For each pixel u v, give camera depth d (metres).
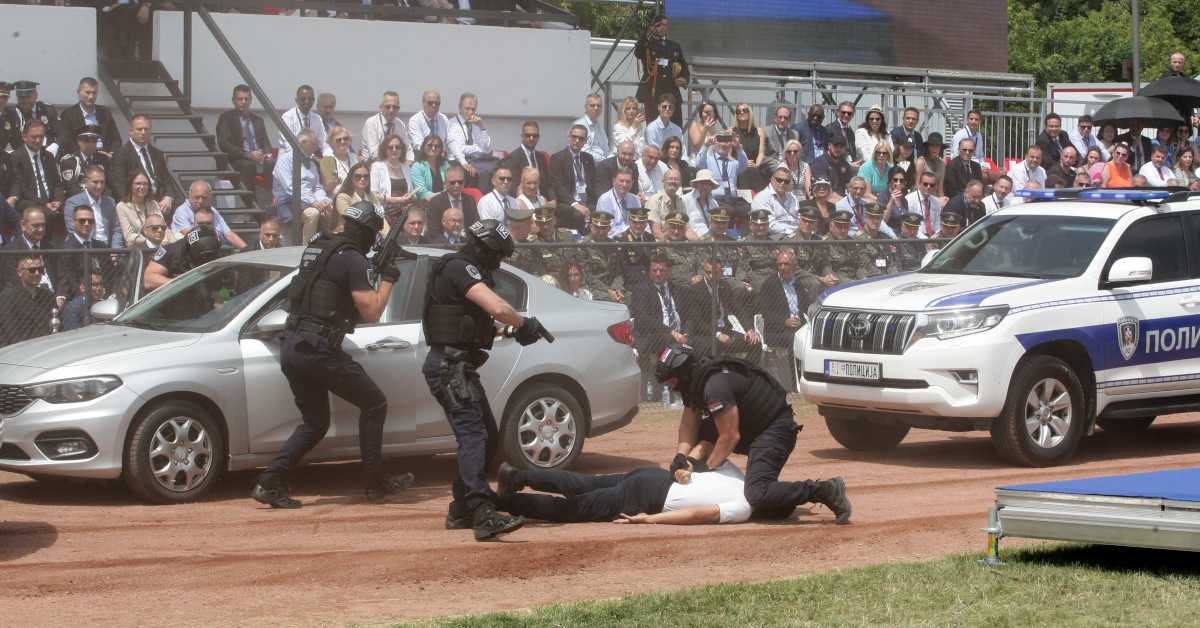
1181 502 8.82
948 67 32.94
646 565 9.93
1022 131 33.28
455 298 10.91
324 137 22.91
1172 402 15.40
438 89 26.22
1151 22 57.50
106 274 16.47
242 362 12.53
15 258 15.99
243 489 13.07
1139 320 15.09
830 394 15.01
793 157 24.75
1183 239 15.65
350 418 12.95
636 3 28.81
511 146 27.22
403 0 26.58
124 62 23.19
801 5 30.80
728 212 22.30
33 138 19.22
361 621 8.42
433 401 13.33
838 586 8.92
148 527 11.27
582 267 18.25
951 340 14.23
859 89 31.12
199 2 20.25
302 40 24.89
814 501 11.12
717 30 29.75
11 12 22.34
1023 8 58.28
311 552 10.24
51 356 12.30
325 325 12.01
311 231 20.36
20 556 10.20
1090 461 15.02
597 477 11.36
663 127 25.55
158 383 12.11
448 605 8.84
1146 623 7.96
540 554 10.09
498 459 13.82
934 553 10.31
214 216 19.14
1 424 10.52
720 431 11.02
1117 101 29.36
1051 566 9.47
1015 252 15.68
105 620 8.51
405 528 11.29
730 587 8.91
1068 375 14.64
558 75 27.48
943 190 26.44
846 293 15.39
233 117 22.19
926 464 14.80
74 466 11.89
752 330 19.38
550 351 13.87
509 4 27.81
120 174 19.84
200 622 8.45
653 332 18.59
